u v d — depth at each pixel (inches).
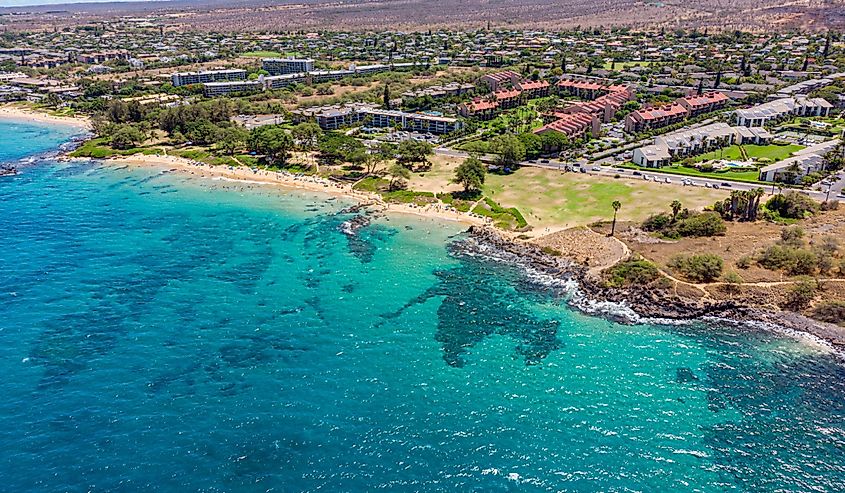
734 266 5506.9
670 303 5059.1
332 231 6830.7
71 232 6786.4
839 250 5649.6
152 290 5423.2
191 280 5629.9
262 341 4653.1
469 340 4677.7
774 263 5457.7
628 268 5502.0
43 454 3501.5
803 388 4094.5
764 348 4515.3
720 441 3659.0
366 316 5019.7
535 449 3599.9
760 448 3602.4
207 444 3602.4
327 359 4434.1
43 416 3799.2
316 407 3927.2
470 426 3774.6
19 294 5305.1
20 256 6102.4
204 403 3946.9
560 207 7204.7
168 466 3435.0
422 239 6579.7
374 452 3563.0
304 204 7741.1
